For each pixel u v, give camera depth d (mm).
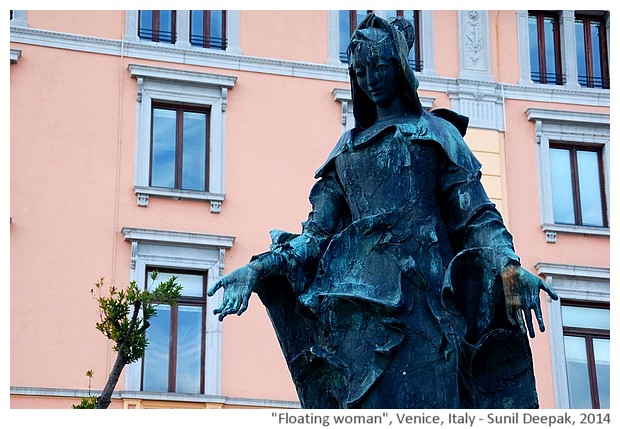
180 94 20859
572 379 20812
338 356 4180
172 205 20250
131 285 11031
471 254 4094
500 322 4074
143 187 20094
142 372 19203
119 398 18781
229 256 20172
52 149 20109
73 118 20328
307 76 21438
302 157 21047
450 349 4066
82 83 20516
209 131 20875
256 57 21281
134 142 20438
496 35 22391
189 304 19750
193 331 19609
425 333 4137
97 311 19312
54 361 18922
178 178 20594
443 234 4281
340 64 21562
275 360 19625
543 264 21141
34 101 20266
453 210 4312
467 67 22109
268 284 4266
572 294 21125
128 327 10883
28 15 20641
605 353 20969
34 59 20438
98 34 20797
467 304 4121
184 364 19406
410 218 4273
